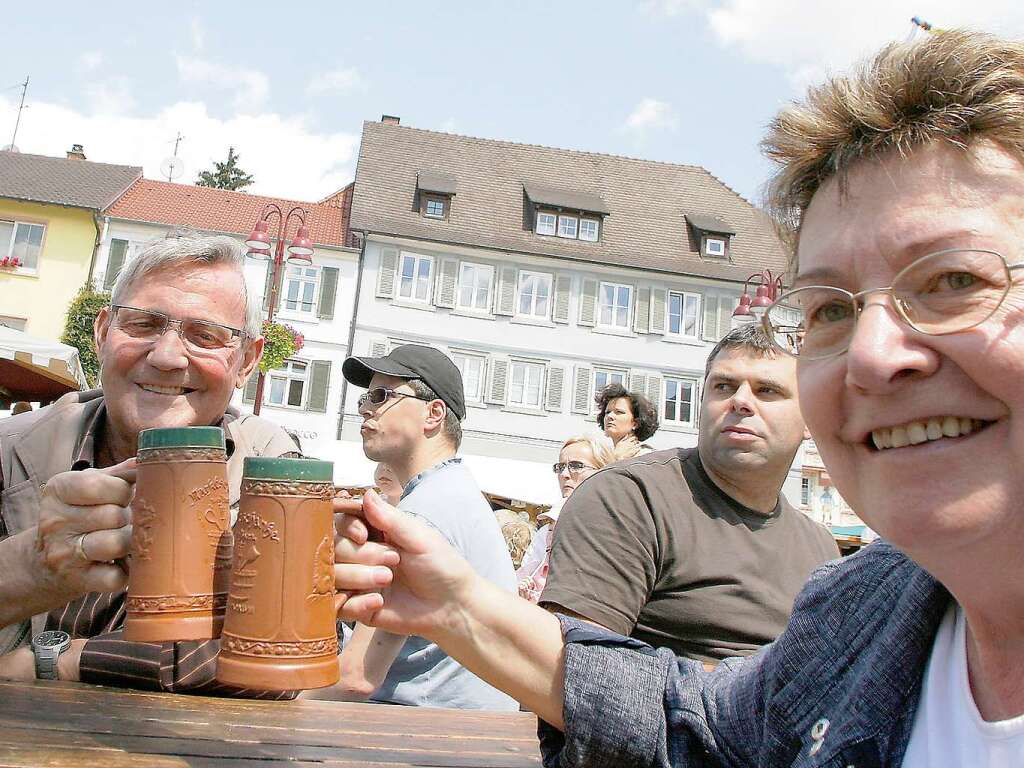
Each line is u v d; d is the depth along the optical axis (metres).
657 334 34.25
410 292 32.59
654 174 40.28
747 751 1.41
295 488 1.26
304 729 1.70
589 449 5.87
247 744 1.50
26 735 1.38
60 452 2.34
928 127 1.02
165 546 1.29
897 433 1.03
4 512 2.28
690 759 1.45
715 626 2.63
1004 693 1.07
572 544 2.59
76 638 2.21
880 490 1.04
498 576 2.90
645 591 2.61
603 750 1.45
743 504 2.82
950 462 0.98
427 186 34.78
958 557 1.00
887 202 1.04
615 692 1.47
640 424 6.05
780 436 2.72
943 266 0.98
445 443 3.52
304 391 30.73
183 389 2.44
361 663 2.43
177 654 2.03
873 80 1.11
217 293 2.46
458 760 1.58
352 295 31.91
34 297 30.38
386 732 1.77
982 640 1.08
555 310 33.66
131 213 32.16
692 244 37.09
